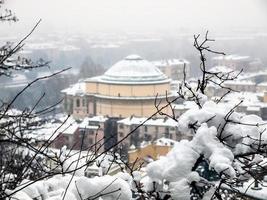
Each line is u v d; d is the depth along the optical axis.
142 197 5.44
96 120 68.25
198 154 5.20
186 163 5.18
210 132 5.23
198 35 5.98
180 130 5.50
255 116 5.66
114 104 83.31
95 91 86.44
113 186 5.35
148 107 81.88
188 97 6.02
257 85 105.38
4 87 68.44
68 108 86.81
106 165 6.08
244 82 106.25
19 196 5.19
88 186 5.30
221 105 5.77
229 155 5.07
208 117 5.44
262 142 5.45
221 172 4.85
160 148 38.47
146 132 64.69
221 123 5.45
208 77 6.07
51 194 5.84
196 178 5.18
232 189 5.53
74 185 5.50
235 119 5.44
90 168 6.85
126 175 5.72
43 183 5.75
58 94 86.56
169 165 5.29
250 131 5.48
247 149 5.39
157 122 65.19
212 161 4.93
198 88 6.05
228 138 5.38
